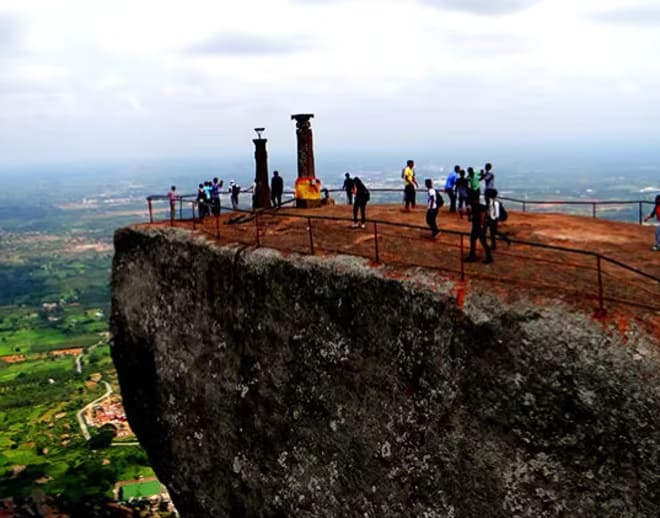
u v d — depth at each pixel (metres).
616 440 10.10
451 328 12.23
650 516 9.80
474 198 14.41
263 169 26.19
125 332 22.08
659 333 10.17
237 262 17.38
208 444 18.61
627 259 15.19
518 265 14.29
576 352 10.59
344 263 14.73
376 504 13.69
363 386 13.99
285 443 15.97
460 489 12.05
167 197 22.69
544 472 10.86
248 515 17.34
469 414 11.92
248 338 17.05
